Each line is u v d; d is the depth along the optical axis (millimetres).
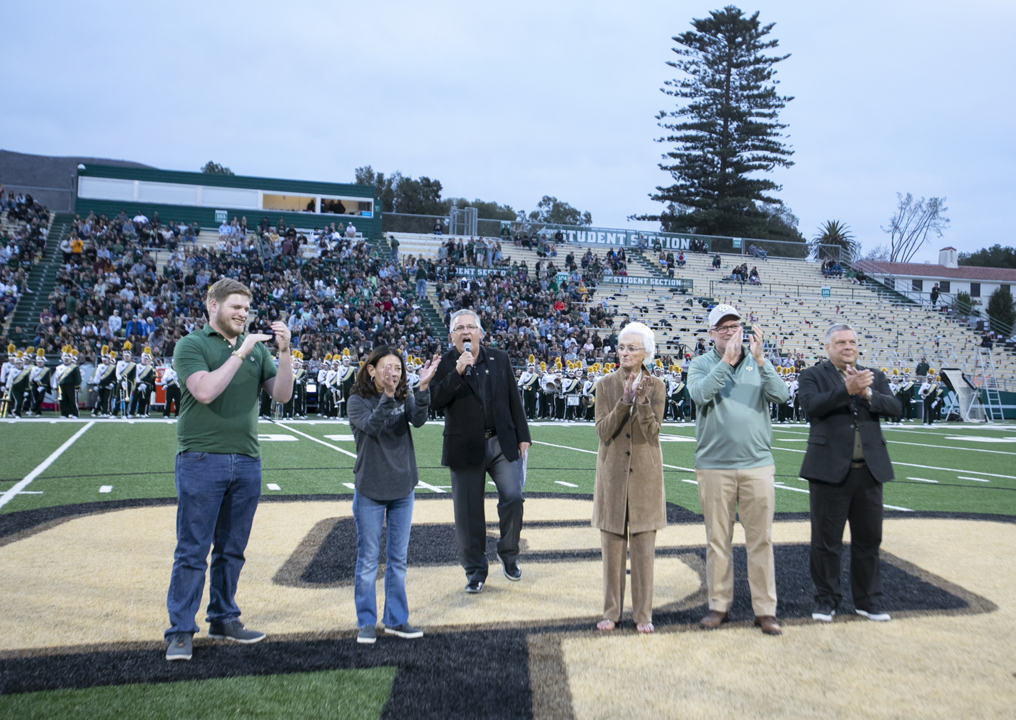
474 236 39000
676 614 4770
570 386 24125
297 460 11844
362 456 4312
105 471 10148
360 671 3762
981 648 4215
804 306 38562
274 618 4539
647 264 40188
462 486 5180
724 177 54219
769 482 4598
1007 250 77188
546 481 10344
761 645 4227
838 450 4738
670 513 8133
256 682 3609
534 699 3471
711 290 38250
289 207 36500
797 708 3430
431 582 5402
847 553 6484
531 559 6125
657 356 29594
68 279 26688
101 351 21312
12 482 9062
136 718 3203
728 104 53500
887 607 4965
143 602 4746
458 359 5336
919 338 36469
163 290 27281
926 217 71062
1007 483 11383
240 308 4211
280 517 7461
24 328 25953
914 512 8500
